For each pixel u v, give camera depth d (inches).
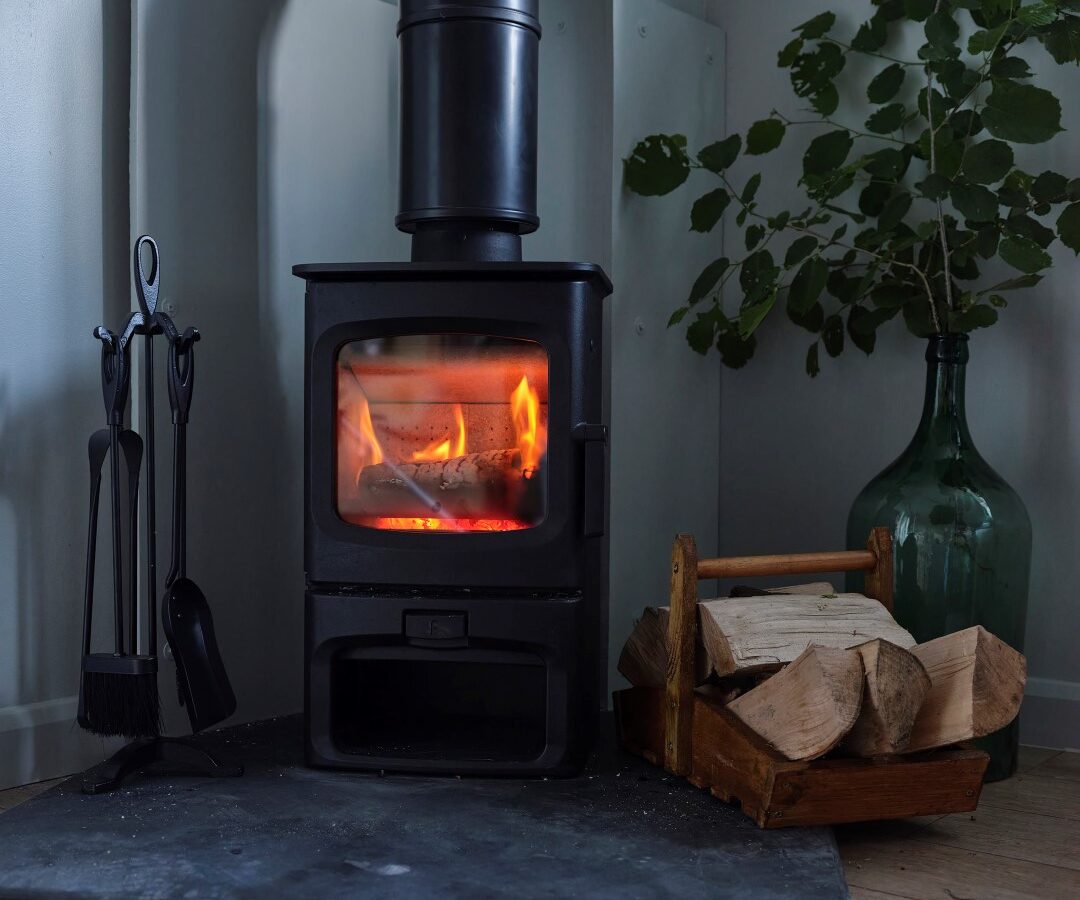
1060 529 81.7
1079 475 80.8
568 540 66.4
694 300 86.7
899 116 83.5
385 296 67.1
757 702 60.6
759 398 95.0
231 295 77.9
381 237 86.2
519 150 72.9
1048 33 75.1
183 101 74.6
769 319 94.2
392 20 86.4
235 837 57.1
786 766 57.1
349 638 67.8
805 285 81.9
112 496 65.5
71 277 71.8
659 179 84.7
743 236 94.7
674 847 56.3
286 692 82.6
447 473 67.9
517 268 66.0
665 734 68.1
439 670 76.9
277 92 79.7
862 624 65.3
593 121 85.6
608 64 84.9
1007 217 79.4
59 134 71.1
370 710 76.0
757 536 95.4
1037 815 65.7
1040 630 82.4
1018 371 83.0
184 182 74.9
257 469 80.0
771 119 87.9
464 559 66.6
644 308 88.0
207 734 76.3
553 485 66.4
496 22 71.7
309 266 67.2
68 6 71.4
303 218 81.6
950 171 78.3
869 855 58.9
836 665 56.5
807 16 91.6
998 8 77.0
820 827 59.4
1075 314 80.7
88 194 72.5
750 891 51.0
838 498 91.6
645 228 87.9
